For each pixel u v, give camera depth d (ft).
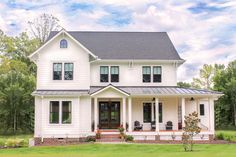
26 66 194.39
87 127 112.37
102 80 121.90
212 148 88.43
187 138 84.48
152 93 111.55
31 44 209.26
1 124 164.76
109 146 93.09
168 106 122.52
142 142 103.96
